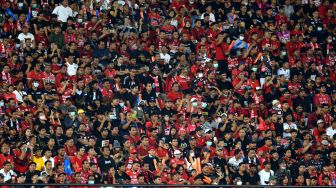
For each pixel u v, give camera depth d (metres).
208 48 109.38
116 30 108.06
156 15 111.19
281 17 116.56
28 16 106.56
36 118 95.44
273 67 109.81
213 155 97.19
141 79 103.50
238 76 106.75
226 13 114.12
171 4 113.62
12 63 101.56
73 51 104.88
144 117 99.62
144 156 95.06
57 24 107.12
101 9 109.75
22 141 92.88
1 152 90.50
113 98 99.81
